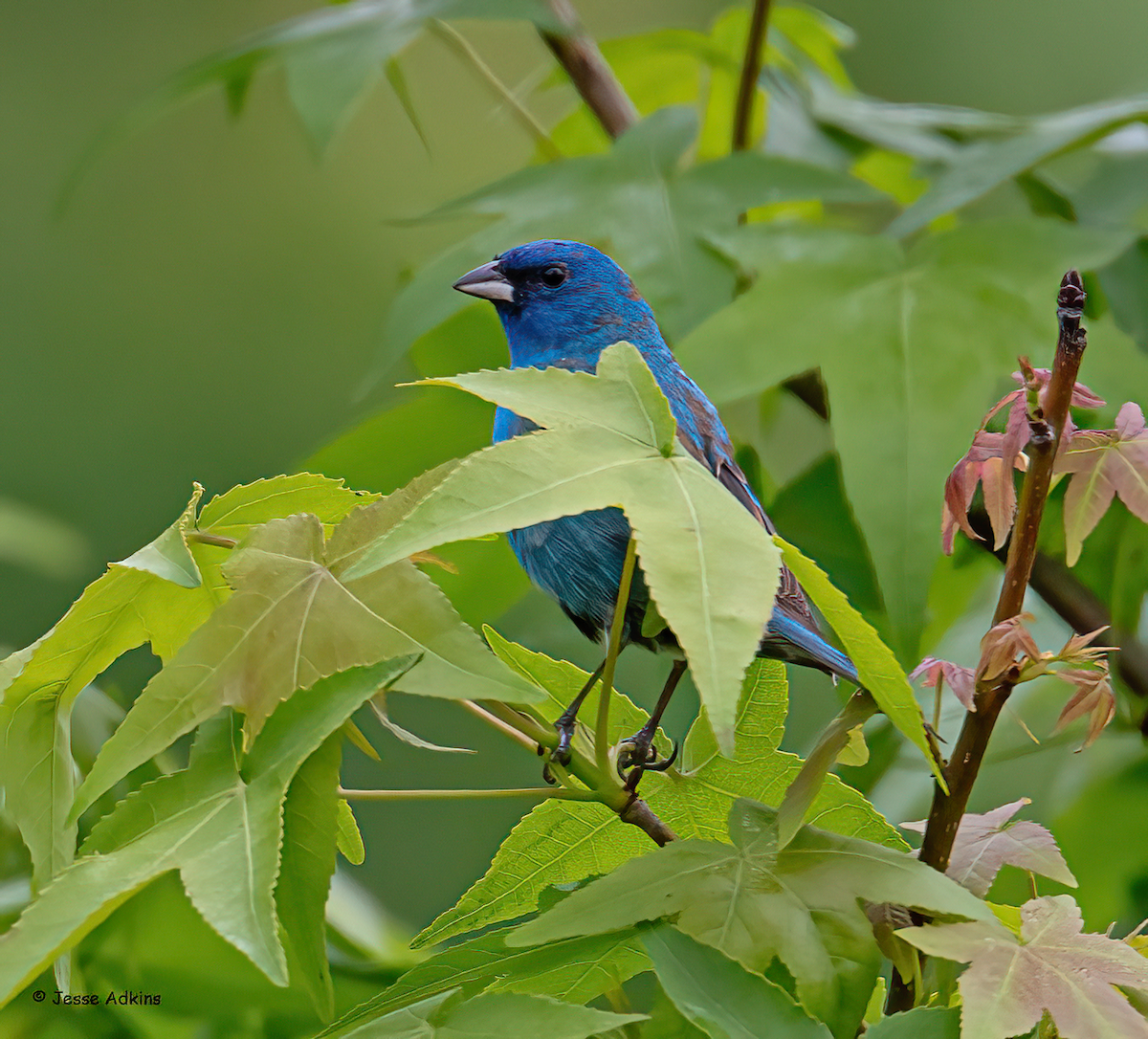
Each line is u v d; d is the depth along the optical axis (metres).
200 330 13.59
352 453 6.03
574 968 3.64
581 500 3.06
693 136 5.86
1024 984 3.17
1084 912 6.24
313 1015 5.66
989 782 6.48
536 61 13.75
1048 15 11.15
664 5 12.39
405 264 6.61
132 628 3.81
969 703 3.48
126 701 5.66
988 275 5.11
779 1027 3.08
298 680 3.22
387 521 3.34
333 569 3.33
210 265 13.74
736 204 5.68
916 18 11.36
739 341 5.14
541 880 4.20
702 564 2.96
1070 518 3.56
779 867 3.40
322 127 5.39
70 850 3.67
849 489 4.63
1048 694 6.56
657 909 3.31
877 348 4.96
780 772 4.09
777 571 2.96
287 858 3.17
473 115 13.89
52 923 2.90
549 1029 3.12
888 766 6.12
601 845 4.18
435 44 13.38
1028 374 3.48
